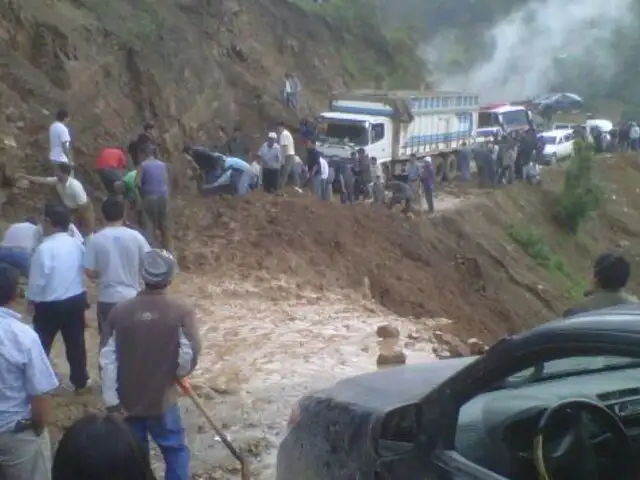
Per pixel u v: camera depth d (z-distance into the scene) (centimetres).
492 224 3073
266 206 1983
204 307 1309
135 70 2386
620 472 348
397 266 2145
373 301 1769
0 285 503
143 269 565
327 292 1573
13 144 1814
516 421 357
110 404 559
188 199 2050
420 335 1170
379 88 3878
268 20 3447
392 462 378
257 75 3180
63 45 2184
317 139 2819
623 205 4116
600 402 369
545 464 338
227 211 1931
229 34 3147
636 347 302
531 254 3147
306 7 3828
